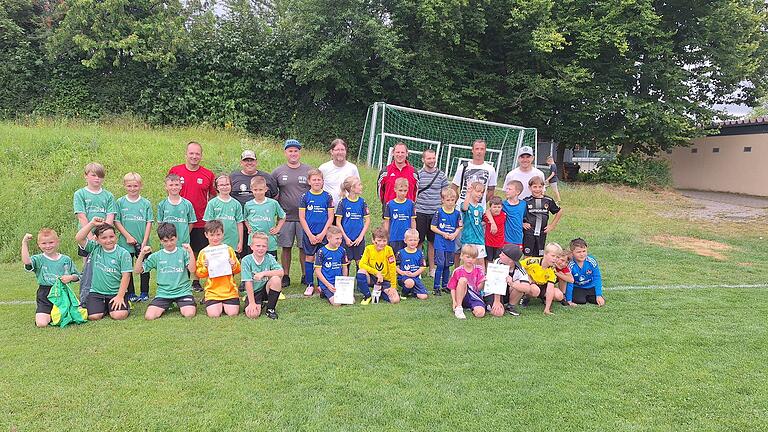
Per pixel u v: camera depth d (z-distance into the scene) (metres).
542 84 17.02
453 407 2.92
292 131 17.64
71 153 9.77
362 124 17.98
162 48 15.47
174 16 16.02
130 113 15.49
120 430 2.66
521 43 17.75
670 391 3.16
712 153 20.17
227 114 16.70
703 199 16.53
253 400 2.98
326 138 17.89
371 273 5.30
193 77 16.45
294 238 6.02
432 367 3.48
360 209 5.82
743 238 9.49
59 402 2.93
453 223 5.77
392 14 16.81
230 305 4.72
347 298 5.14
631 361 3.62
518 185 5.83
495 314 4.77
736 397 3.10
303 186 5.95
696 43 17.86
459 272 4.93
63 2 15.11
